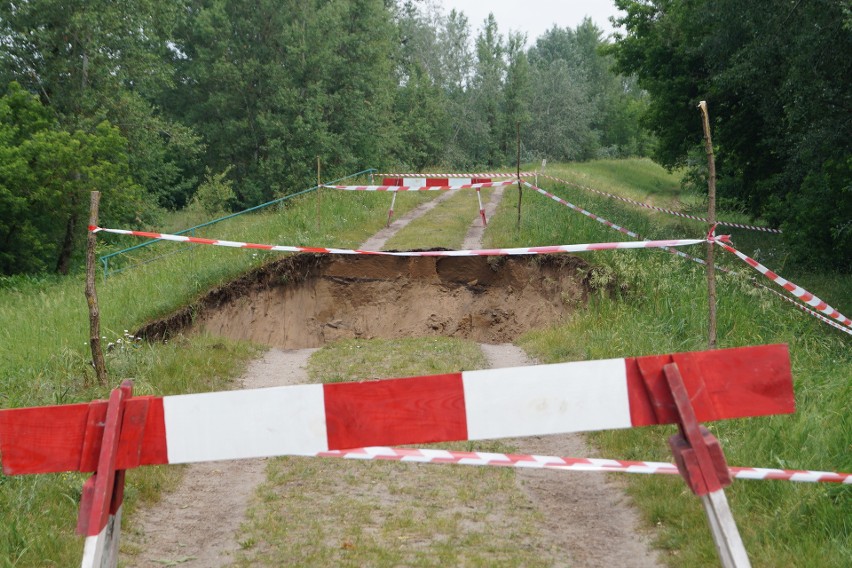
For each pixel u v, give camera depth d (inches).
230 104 1556.3
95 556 114.7
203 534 199.3
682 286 426.9
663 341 360.2
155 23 1206.3
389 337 543.8
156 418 127.9
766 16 602.2
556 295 518.6
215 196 1291.8
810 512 188.2
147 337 424.2
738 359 128.3
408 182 763.4
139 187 1026.1
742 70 678.5
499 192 1078.4
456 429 129.0
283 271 535.8
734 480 207.6
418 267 565.3
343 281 559.5
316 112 1531.7
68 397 297.6
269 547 187.0
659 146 1158.3
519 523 201.3
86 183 920.9
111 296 483.5
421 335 545.6
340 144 1595.7
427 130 2180.1
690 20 812.0
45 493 209.8
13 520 189.0
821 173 637.9
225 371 375.9
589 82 3427.7
